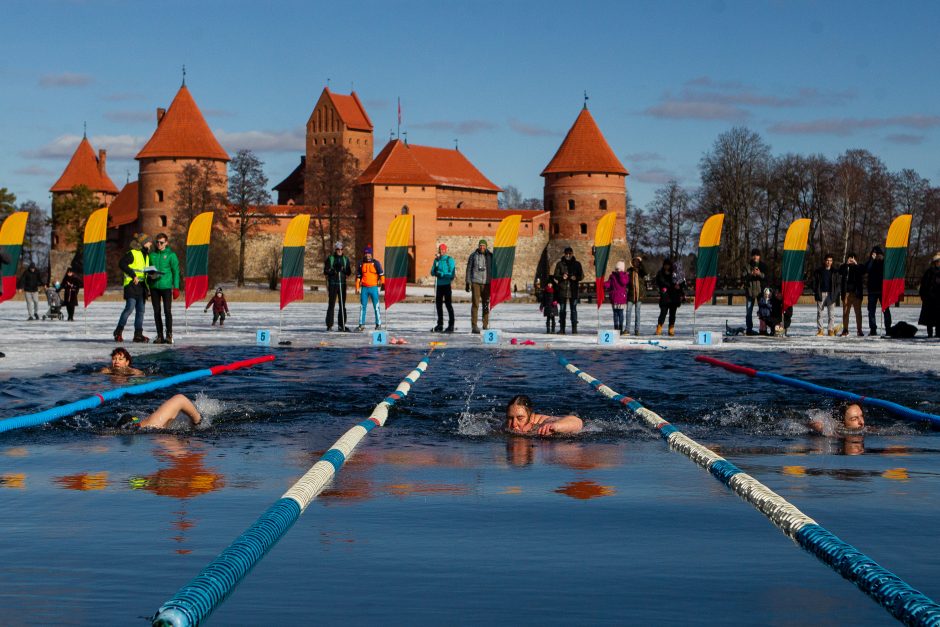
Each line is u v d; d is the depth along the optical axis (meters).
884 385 14.07
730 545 5.24
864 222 109.62
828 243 107.38
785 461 8.11
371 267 28.25
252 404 11.66
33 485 6.92
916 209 117.81
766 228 106.38
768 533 5.53
